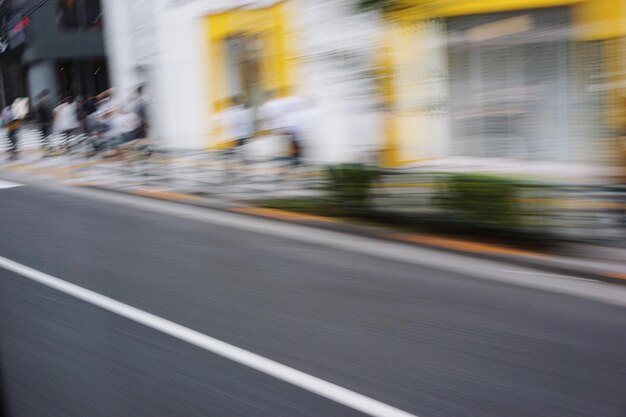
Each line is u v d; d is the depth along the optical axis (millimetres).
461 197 8250
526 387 4449
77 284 7387
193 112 18406
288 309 6207
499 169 9969
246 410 4266
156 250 8820
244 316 6062
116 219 11148
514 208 7828
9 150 20641
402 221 8961
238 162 11562
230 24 16734
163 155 13320
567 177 8797
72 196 13828
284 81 14766
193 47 18156
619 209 7387
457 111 12172
